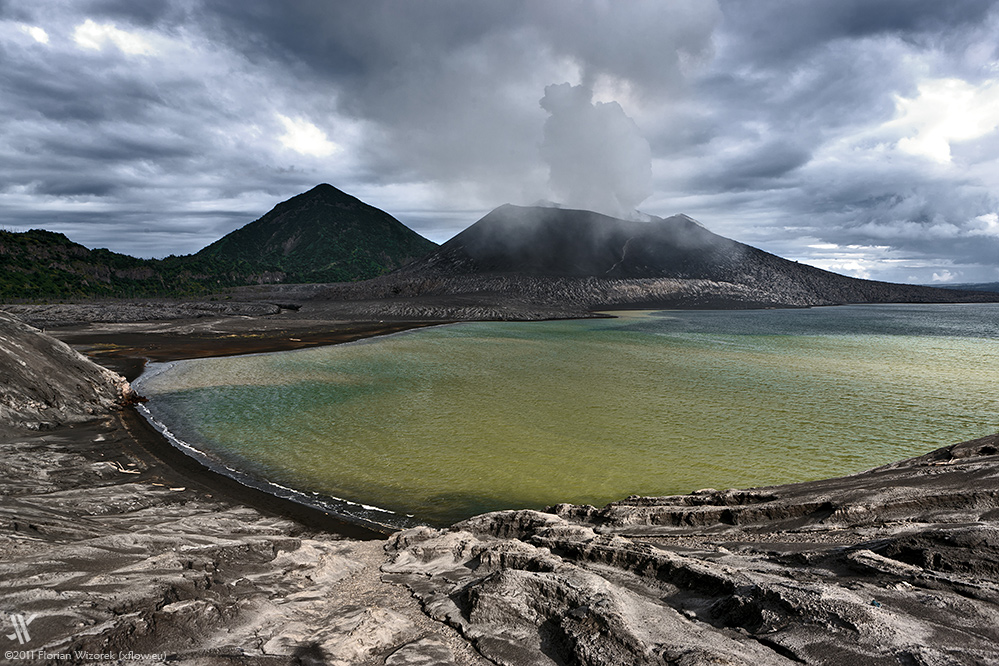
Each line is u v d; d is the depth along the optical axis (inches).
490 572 424.5
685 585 377.7
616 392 1529.3
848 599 314.3
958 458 606.5
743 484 832.9
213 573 399.2
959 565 355.6
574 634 302.5
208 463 888.3
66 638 270.4
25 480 677.3
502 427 1151.6
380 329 3511.3
